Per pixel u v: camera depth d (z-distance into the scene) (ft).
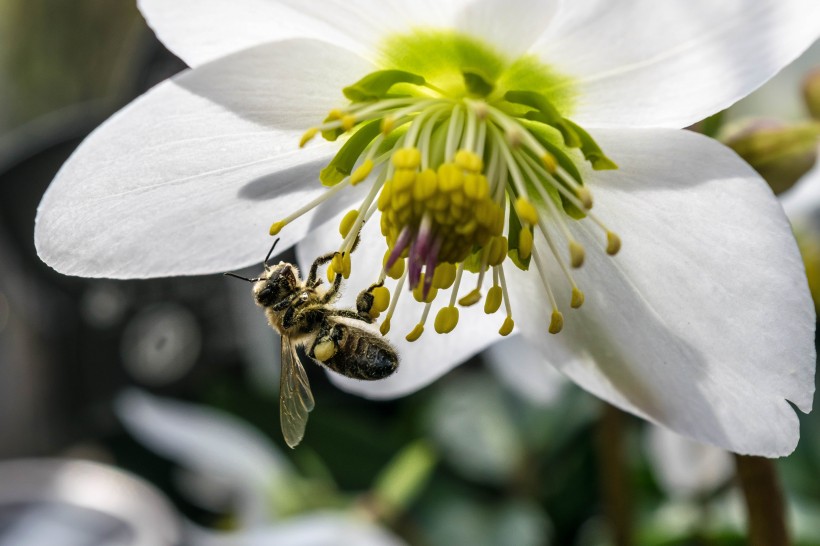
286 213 0.47
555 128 0.46
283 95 0.45
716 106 0.43
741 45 0.41
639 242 0.45
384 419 0.76
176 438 0.66
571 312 0.47
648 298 0.45
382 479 0.69
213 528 0.73
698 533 0.65
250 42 0.44
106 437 0.76
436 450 0.67
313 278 0.50
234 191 0.46
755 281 0.44
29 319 0.75
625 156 0.44
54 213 0.44
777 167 0.49
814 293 0.61
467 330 0.50
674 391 0.46
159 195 0.45
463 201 0.44
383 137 0.46
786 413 0.44
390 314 0.47
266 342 0.73
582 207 0.45
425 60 0.45
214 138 0.45
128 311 0.73
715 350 0.45
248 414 0.72
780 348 0.44
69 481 0.66
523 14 0.43
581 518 0.70
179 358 0.74
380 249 0.49
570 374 0.47
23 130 1.17
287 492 0.65
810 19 0.40
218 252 0.47
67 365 0.75
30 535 0.63
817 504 0.66
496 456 0.71
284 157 0.46
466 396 0.74
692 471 0.65
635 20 0.42
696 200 0.44
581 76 0.44
